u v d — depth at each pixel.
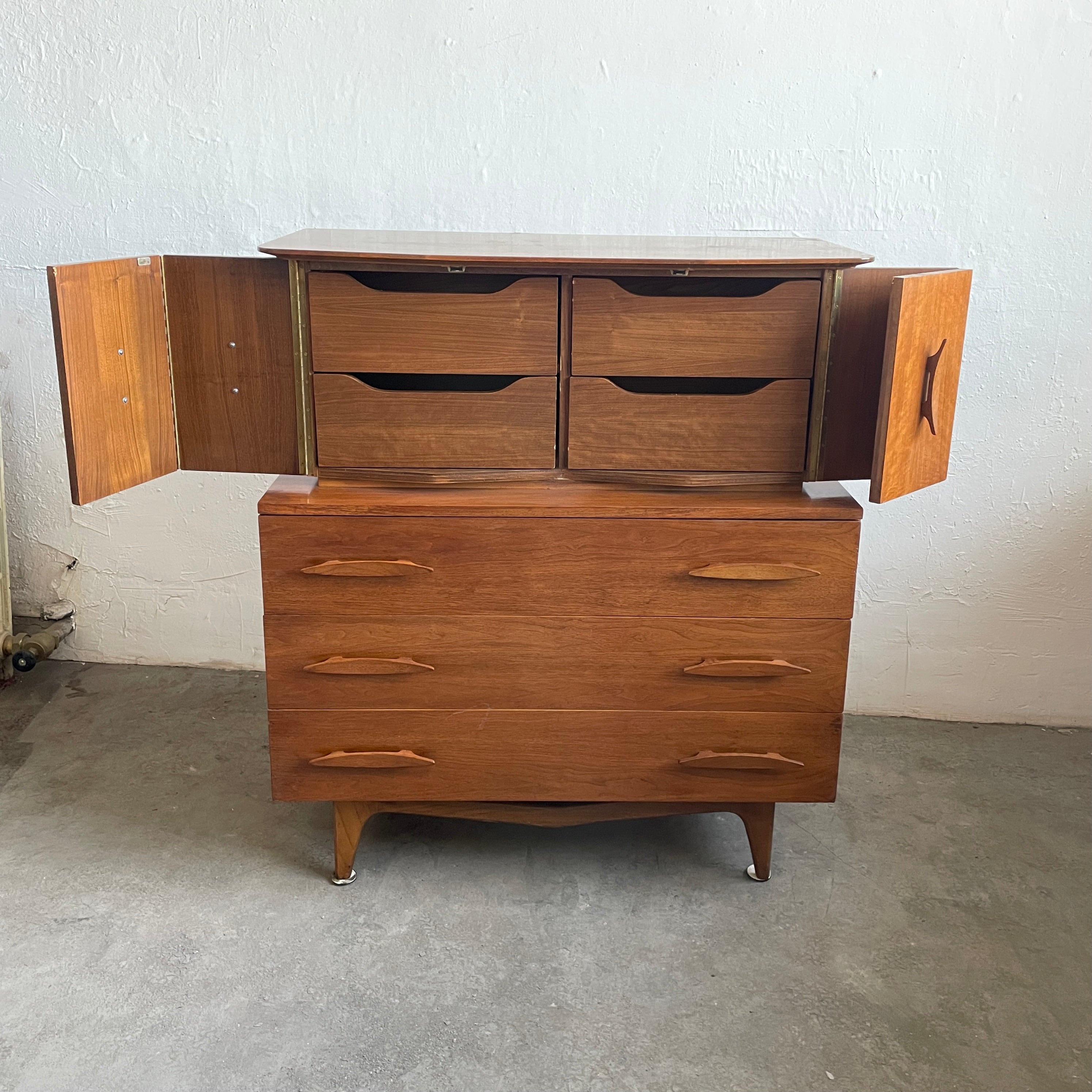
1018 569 2.44
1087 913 1.90
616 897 1.92
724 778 1.86
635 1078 1.52
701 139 2.23
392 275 1.90
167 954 1.74
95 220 2.35
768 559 1.74
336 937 1.79
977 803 2.23
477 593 1.75
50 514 2.57
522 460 1.79
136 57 2.24
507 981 1.70
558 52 2.20
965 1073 1.55
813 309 1.71
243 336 1.78
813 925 1.86
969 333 2.30
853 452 1.79
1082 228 2.22
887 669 2.55
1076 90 2.15
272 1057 1.54
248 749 2.36
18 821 2.07
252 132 2.28
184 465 1.86
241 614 2.63
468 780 1.85
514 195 2.28
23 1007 1.61
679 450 1.78
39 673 2.64
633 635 1.78
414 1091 1.49
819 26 2.15
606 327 1.71
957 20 2.13
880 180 2.23
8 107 2.29
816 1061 1.56
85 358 1.62
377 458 1.79
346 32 2.21
